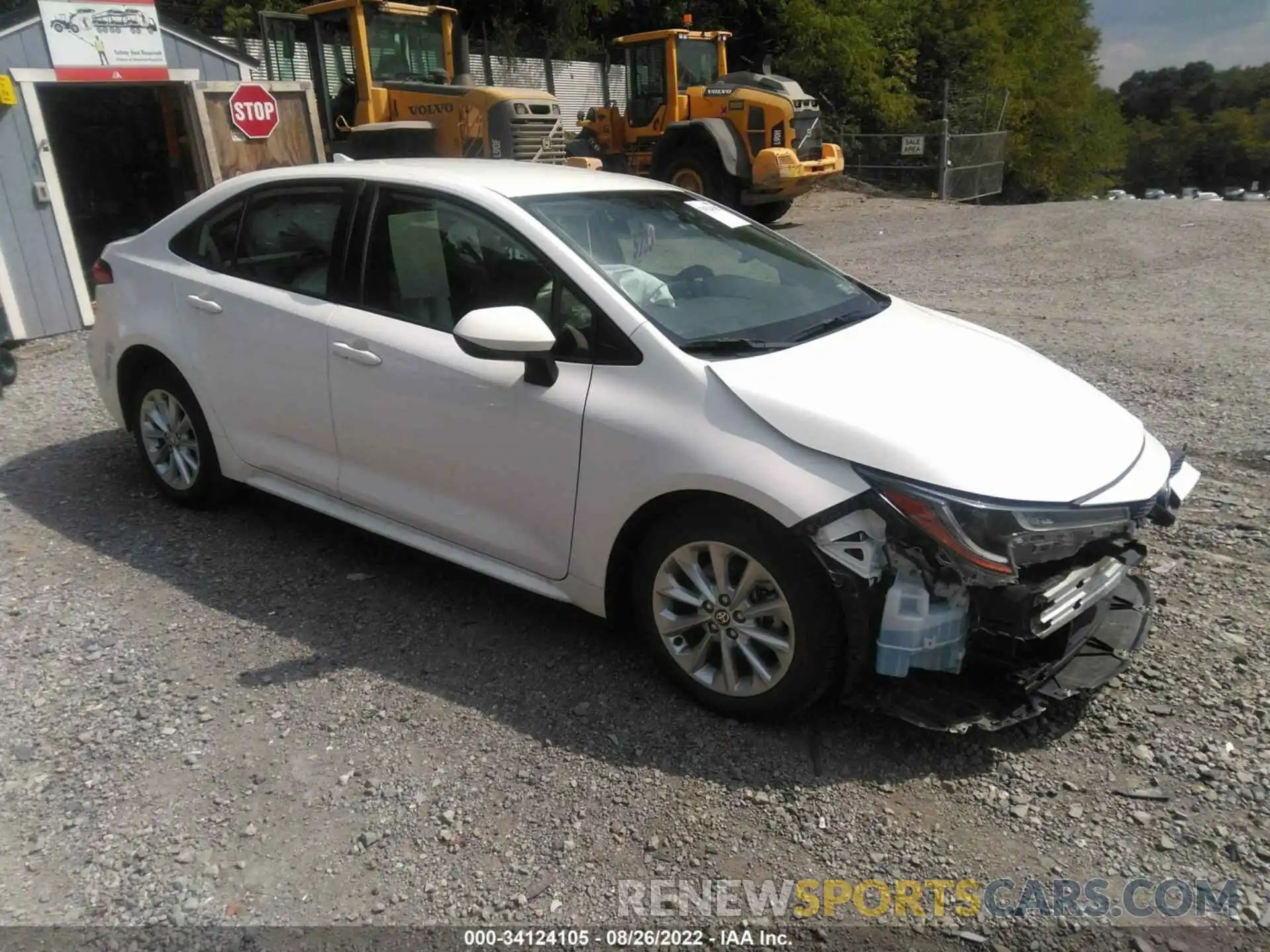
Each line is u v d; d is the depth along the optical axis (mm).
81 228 12086
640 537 3404
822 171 16156
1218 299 9477
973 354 3695
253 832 2854
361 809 2938
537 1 23719
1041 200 38156
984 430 3104
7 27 8320
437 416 3713
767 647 3162
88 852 2787
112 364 4988
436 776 3062
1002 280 10750
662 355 3275
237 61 10367
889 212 18953
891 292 10250
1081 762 3090
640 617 3443
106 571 4383
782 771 3062
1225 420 6008
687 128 16062
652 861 2736
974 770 3062
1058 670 3195
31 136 8570
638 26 26109
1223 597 4012
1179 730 3215
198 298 4531
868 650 2996
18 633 3879
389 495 4008
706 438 3104
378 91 12922
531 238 3605
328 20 12820
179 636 3852
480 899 2623
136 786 3037
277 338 4207
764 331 3543
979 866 2707
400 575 4340
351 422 4020
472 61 22031
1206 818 2852
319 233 4195
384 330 3887
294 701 3434
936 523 2844
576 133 19656
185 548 4594
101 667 3648
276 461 4395
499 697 3445
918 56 29594
